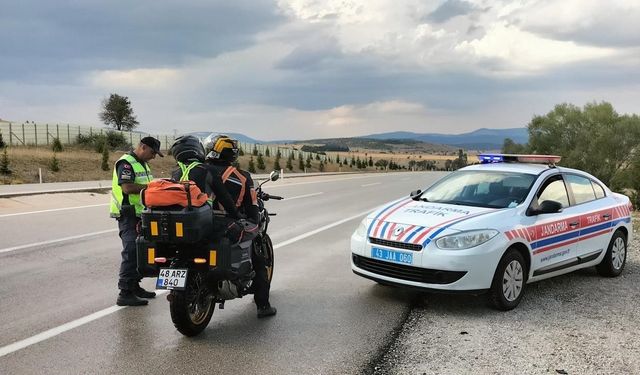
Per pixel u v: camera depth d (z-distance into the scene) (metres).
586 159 26.12
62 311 5.82
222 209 5.20
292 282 7.18
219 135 5.43
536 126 33.62
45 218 13.53
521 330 5.29
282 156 86.50
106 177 36.03
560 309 6.01
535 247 6.24
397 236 5.97
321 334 5.17
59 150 43.00
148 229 4.75
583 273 7.89
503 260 5.84
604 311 5.93
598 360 4.52
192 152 5.16
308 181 34.47
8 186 23.61
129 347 4.80
